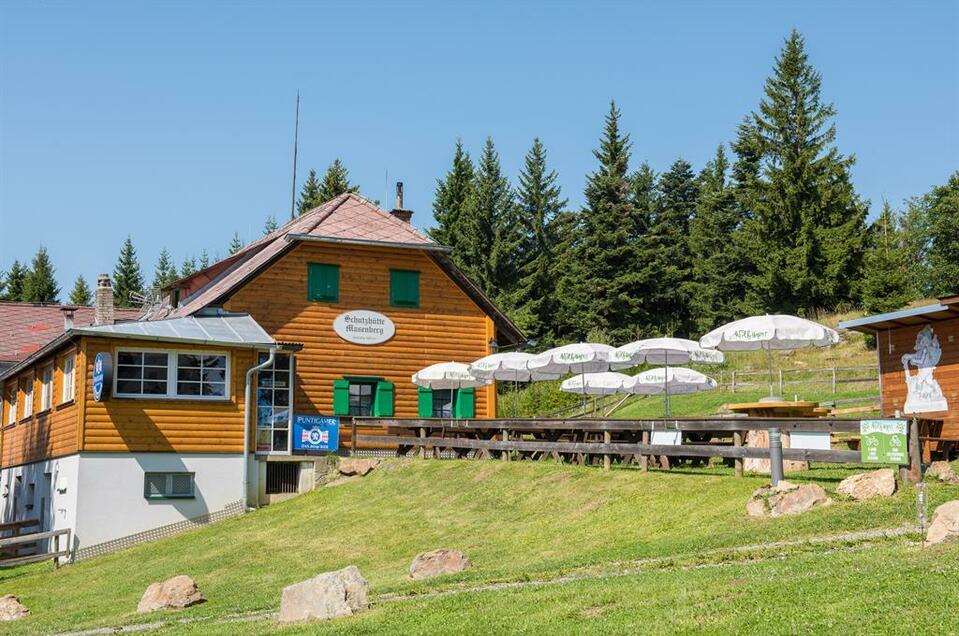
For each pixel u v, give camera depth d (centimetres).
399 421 3164
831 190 6097
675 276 7094
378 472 3005
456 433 3077
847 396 3944
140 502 2936
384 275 3597
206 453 3039
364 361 3522
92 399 2917
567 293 7069
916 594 1066
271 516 2861
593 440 2648
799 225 6162
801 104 6362
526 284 6912
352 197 3891
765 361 5134
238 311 3375
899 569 1193
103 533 2881
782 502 1759
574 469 2422
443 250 3606
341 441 3431
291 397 3225
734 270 7019
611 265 7081
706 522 1817
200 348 3078
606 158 7400
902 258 5872
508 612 1263
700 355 2945
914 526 1511
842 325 2561
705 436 2411
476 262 7006
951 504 1352
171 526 2961
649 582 1325
